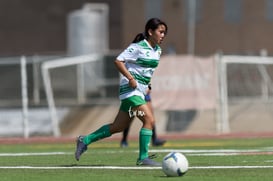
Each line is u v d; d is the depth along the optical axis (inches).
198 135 3309.5
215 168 1568.7
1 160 1914.4
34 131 3663.9
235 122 3646.7
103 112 3695.9
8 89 4685.0
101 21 7180.1
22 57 3563.0
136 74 1582.2
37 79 3976.4
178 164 1390.3
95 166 1646.2
